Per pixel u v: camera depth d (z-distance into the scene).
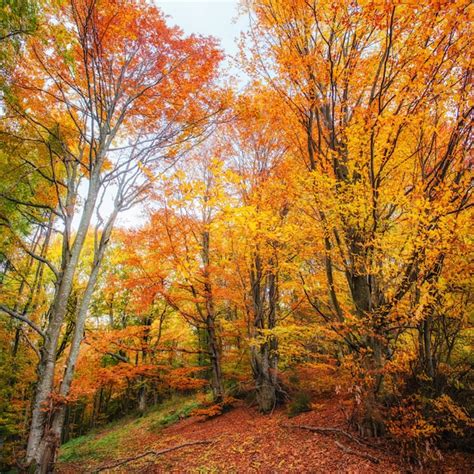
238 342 14.05
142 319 20.45
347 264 6.26
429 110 5.05
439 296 5.32
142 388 20.14
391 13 4.59
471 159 5.38
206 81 7.81
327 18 5.64
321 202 5.64
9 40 5.61
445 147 5.71
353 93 6.33
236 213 6.13
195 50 7.45
